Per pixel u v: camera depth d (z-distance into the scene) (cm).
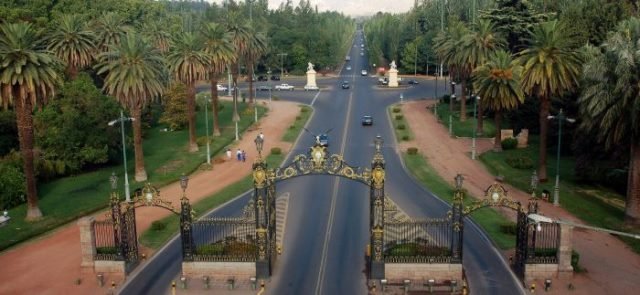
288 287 3909
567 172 6800
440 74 17388
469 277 4003
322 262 4294
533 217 3403
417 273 3981
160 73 6994
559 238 3900
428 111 11244
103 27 9300
